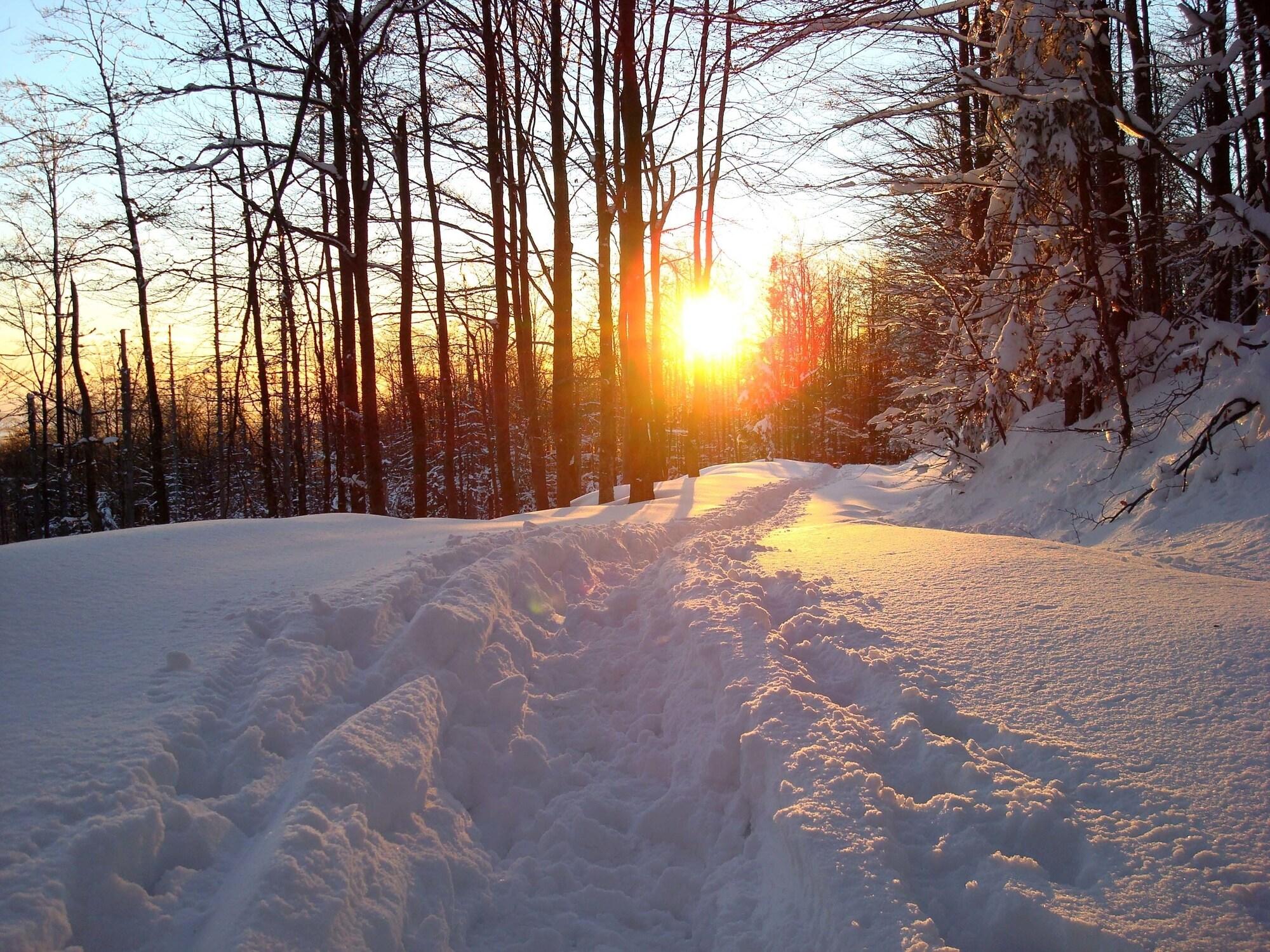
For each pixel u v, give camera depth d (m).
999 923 1.93
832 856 2.14
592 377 30.95
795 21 6.60
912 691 3.02
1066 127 8.43
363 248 13.64
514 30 15.00
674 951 2.48
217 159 13.58
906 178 10.67
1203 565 5.77
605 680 4.27
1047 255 9.41
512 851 2.96
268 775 2.61
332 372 26.86
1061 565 4.63
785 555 6.05
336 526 7.10
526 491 32.75
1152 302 9.46
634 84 11.02
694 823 2.96
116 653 3.29
